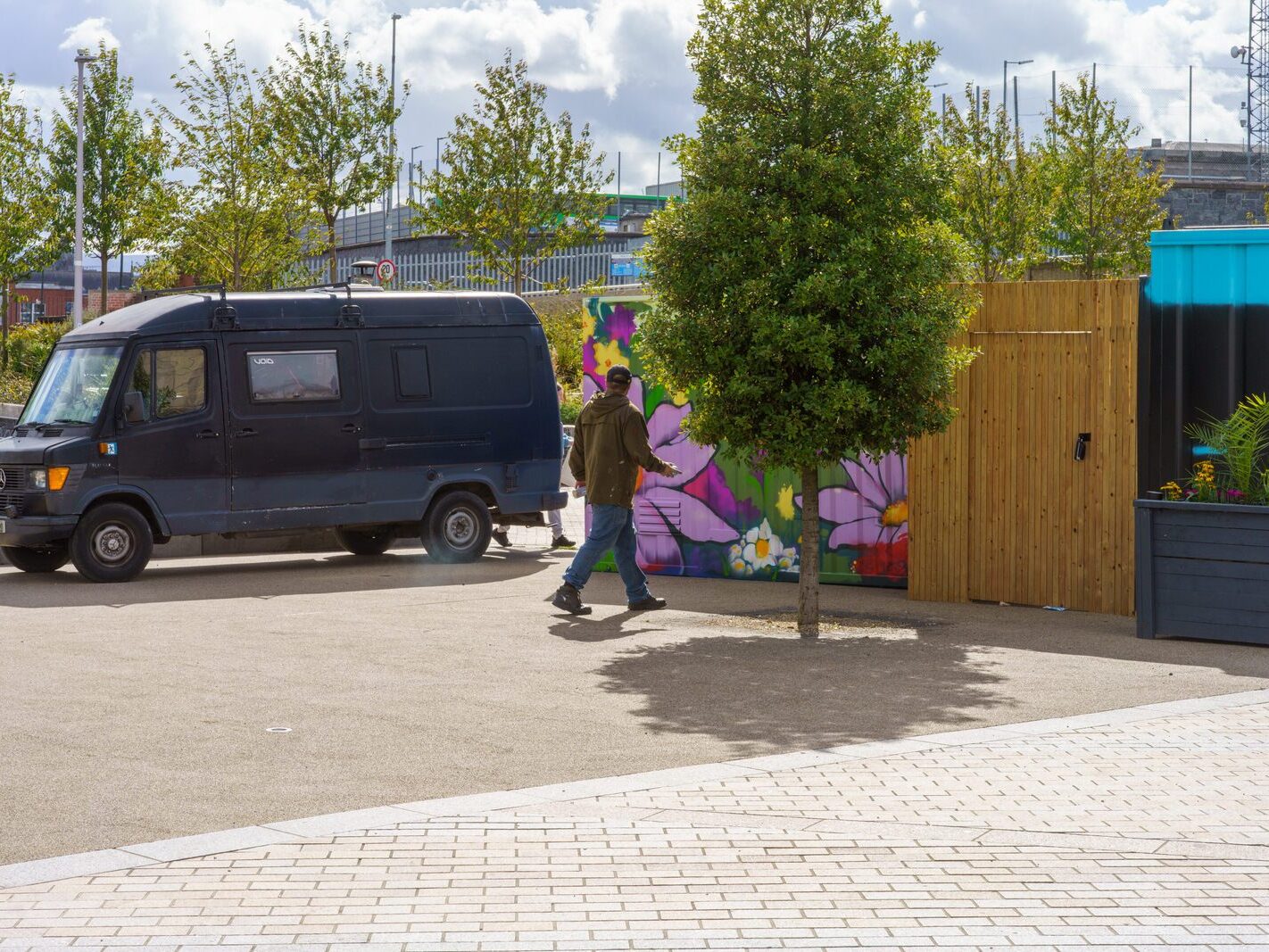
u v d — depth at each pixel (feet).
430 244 248.93
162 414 49.65
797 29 37.32
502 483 55.16
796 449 35.78
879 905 16.75
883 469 45.73
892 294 36.29
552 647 34.83
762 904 16.76
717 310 36.94
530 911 16.49
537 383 55.98
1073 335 40.47
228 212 101.91
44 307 303.48
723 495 48.16
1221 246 38.37
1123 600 40.01
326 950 15.35
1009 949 15.46
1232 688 29.48
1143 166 138.72
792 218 36.04
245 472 50.75
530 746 24.81
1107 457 40.11
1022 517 41.52
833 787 21.71
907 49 37.42
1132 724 25.94
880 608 41.60
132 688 29.99
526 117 113.39
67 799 21.66
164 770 23.32
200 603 43.06
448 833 19.39
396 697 28.99
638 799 21.03
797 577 47.21
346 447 52.21
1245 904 16.85
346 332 52.54
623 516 40.45
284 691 29.66
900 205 36.76
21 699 28.94
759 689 29.63
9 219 126.72
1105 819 20.11
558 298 168.25
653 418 49.03
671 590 45.52
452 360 54.34
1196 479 36.14
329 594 45.16
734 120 37.35
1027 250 134.82
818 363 35.40
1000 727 25.70
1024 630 37.37
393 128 111.65
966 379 42.09
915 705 27.96
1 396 109.09
